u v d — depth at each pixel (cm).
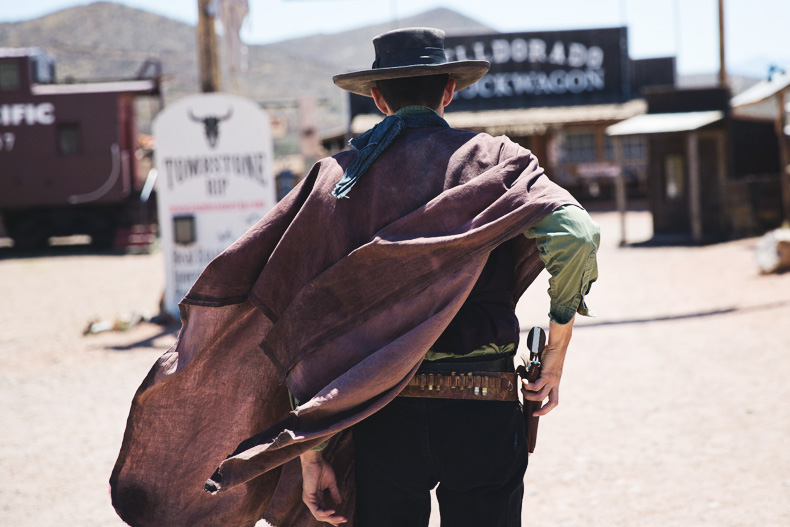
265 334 216
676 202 1702
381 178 197
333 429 181
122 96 2275
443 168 196
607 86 3209
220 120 953
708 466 411
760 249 1109
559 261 181
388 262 188
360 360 188
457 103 3209
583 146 3139
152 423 219
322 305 192
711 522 343
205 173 958
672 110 1750
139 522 222
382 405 186
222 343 215
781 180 1639
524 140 3158
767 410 497
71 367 766
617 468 418
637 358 675
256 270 205
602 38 3194
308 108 2227
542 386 197
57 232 2306
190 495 222
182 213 963
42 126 2233
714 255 1376
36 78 2283
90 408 605
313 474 211
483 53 3188
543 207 181
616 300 1005
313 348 190
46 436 533
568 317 191
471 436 197
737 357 645
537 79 3203
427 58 210
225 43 1123
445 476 200
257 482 225
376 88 217
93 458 481
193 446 221
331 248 197
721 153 1672
